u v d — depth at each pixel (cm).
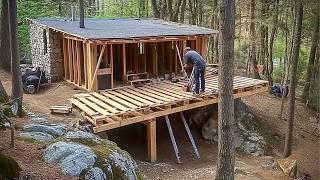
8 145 843
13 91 1195
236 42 3444
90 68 1667
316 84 2620
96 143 934
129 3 3878
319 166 1739
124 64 1811
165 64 2072
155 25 2236
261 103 2406
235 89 1742
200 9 3195
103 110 1364
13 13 1177
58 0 3288
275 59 3878
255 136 1873
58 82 1962
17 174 693
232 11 934
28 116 1257
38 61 2153
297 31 1675
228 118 978
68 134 954
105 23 2267
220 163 1002
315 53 2686
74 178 746
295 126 2300
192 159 1563
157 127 1798
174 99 1520
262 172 1521
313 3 1716
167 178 1306
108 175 805
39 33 2091
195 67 1589
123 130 1661
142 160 1473
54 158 806
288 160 1614
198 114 1831
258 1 2453
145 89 1706
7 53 2139
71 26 1978
